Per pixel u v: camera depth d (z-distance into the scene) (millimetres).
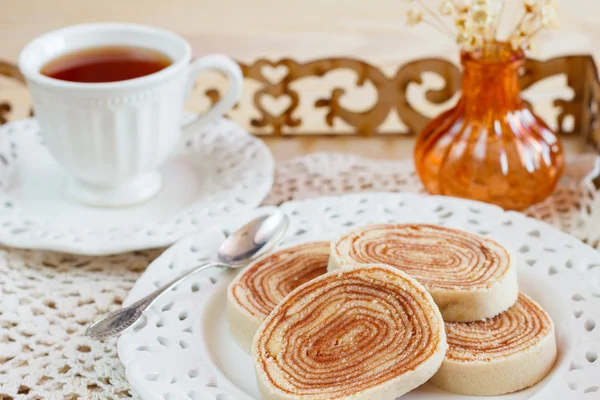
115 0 1062
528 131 691
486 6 652
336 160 746
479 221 653
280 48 986
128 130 673
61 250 644
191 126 717
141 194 699
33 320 618
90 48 712
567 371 563
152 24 1021
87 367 593
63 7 1042
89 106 660
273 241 643
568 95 902
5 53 954
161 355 575
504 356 560
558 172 693
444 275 590
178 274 622
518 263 622
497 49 682
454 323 581
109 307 626
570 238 637
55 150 688
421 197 673
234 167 714
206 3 1061
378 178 730
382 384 546
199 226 659
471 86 688
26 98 895
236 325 590
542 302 603
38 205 695
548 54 918
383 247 612
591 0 1002
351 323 571
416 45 983
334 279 583
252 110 909
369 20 1028
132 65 701
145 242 646
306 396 544
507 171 683
